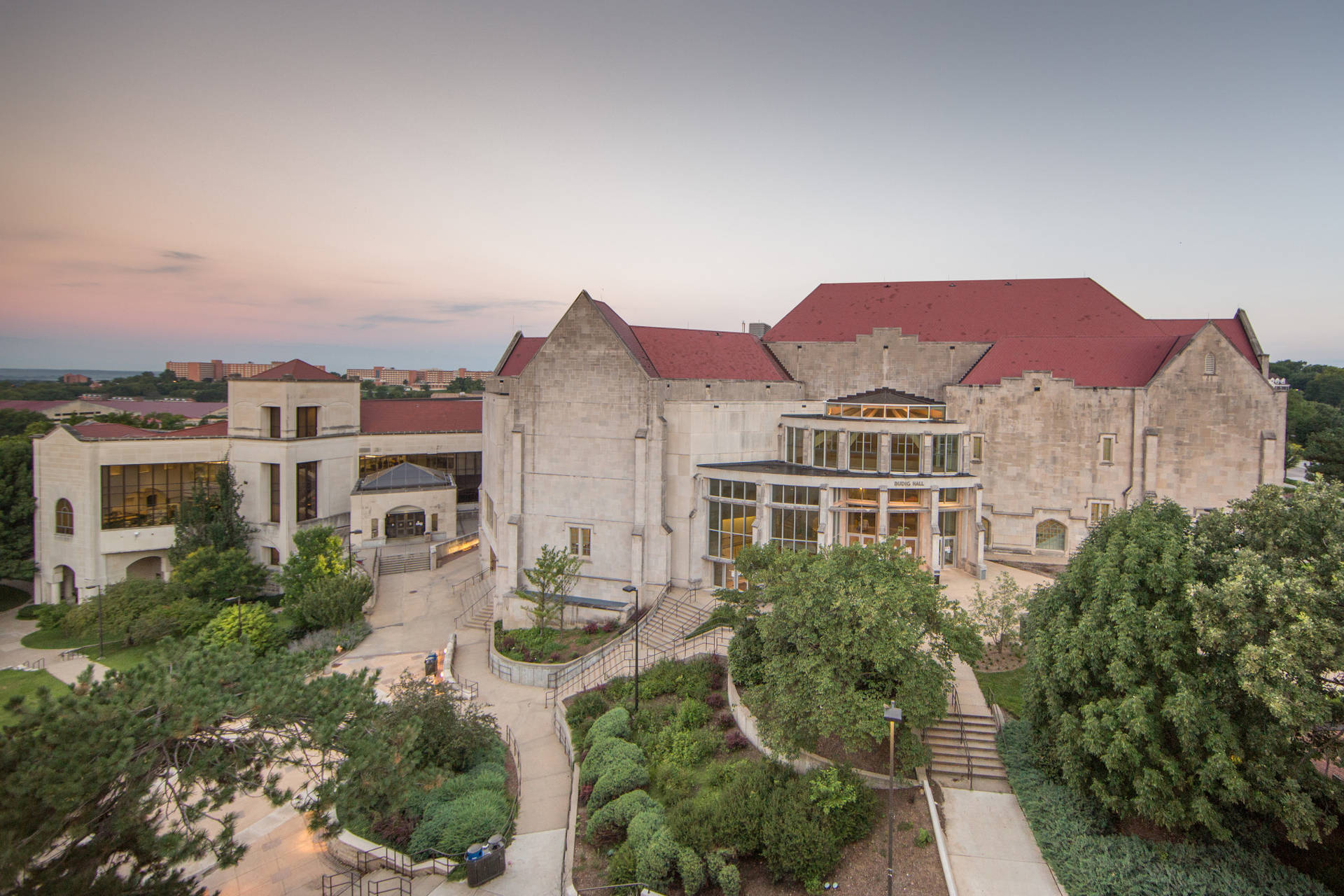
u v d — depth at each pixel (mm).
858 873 23859
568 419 51938
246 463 67812
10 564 62500
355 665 47656
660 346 57219
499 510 58406
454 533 75750
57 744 17484
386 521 73062
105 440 62188
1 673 48250
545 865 27281
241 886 26578
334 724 21859
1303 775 21625
